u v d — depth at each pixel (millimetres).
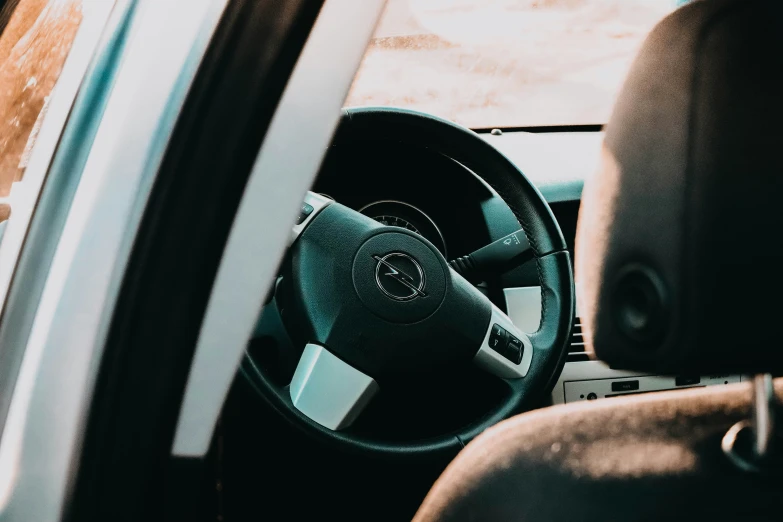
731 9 614
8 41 792
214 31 654
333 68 693
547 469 747
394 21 2234
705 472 695
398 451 1286
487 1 2449
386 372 1307
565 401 1608
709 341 636
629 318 674
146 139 662
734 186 619
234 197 684
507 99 2037
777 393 797
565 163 1845
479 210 1620
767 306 623
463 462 815
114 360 670
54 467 677
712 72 621
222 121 667
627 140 673
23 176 729
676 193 635
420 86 2074
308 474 1493
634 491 696
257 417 1402
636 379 1615
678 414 779
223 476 1471
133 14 699
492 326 1354
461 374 1431
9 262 703
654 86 652
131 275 662
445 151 1471
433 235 1668
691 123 627
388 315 1293
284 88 684
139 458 703
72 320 669
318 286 1304
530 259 1551
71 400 672
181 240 675
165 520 730
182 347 695
